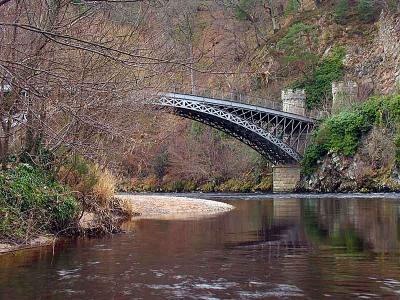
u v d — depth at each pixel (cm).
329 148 5709
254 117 6281
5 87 984
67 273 852
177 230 1519
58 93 929
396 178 4938
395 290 727
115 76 1309
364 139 5428
